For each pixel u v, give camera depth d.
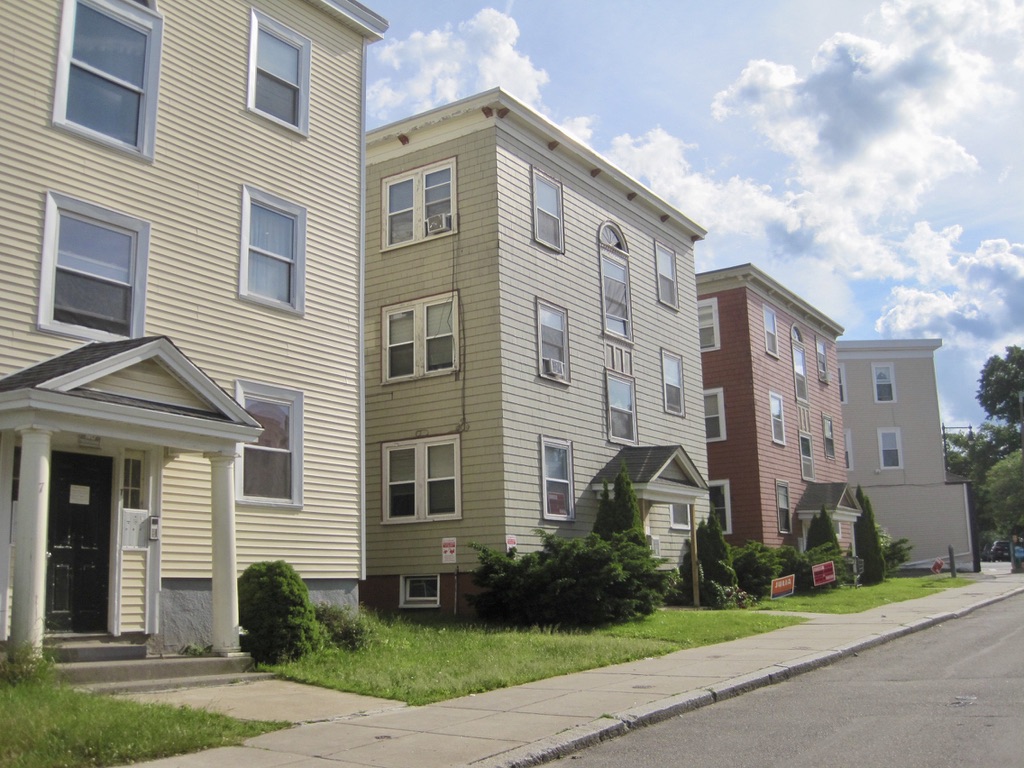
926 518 46.47
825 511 33.59
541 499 20.88
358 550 16.08
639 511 21.83
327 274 16.27
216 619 12.33
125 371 11.52
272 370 14.98
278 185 15.60
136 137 13.54
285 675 11.94
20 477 10.39
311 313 15.84
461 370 20.75
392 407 21.61
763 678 11.80
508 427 20.19
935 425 47.53
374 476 21.55
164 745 8.05
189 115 14.28
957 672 12.17
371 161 23.06
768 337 35.19
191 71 14.44
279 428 15.06
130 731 8.19
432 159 22.09
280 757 7.96
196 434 12.11
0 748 7.50
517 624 18.38
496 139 21.28
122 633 12.26
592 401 23.30
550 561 18.42
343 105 17.20
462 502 20.25
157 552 12.82
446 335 21.20
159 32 13.98
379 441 21.62
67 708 8.70
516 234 21.42
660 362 26.73
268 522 14.58
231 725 8.95
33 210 12.03
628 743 8.72
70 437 12.02
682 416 27.50
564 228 23.23
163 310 13.45
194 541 13.43
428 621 18.64
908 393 47.94
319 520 15.42
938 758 7.43
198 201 14.21
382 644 14.29
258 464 14.59
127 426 11.34
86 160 12.75
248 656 12.30
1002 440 74.19
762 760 7.68
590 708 9.91
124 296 13.02
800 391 37.50
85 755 7.64
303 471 15.23
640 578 19.34
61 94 12.55
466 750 8.16
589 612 18.05
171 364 11.95
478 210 21.17
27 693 9.05
